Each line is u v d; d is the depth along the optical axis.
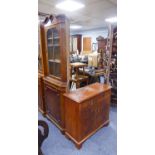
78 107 1.96
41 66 2.94
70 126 2.20
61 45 2.21
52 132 2.50
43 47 2.74
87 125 2.17
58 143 2.23
